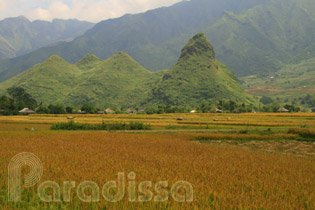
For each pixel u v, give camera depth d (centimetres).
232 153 1988
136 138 2889
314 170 1463
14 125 5062
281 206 845
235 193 957
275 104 16100
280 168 1462
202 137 3247
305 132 3322
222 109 16062
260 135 3316
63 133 3303
